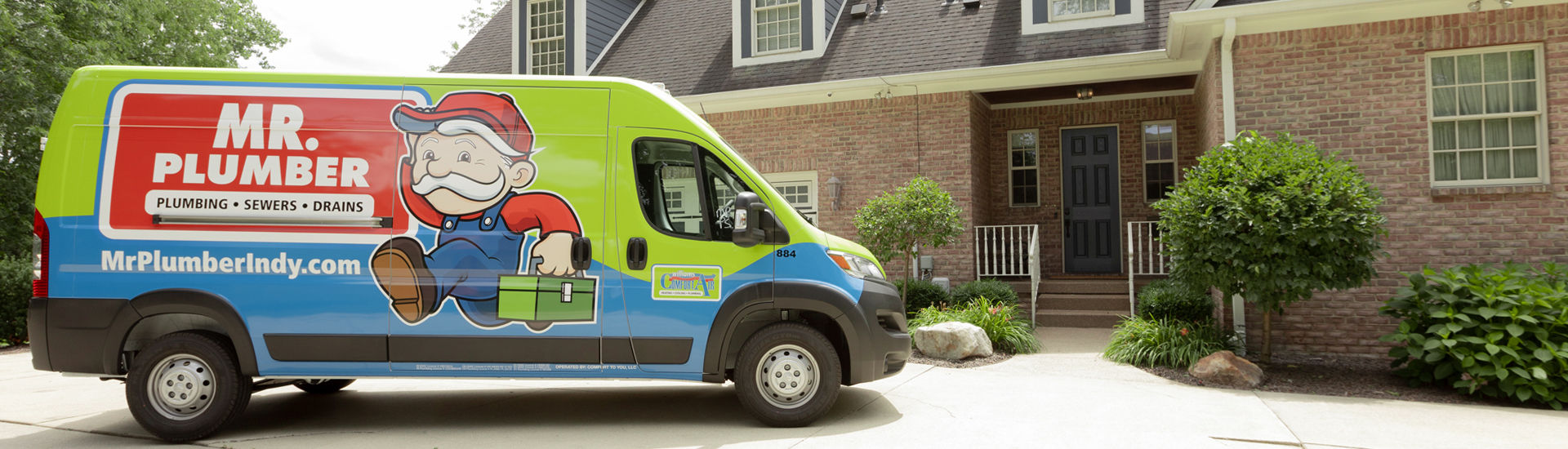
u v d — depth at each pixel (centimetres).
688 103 1234
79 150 473
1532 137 740
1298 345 785
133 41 1761
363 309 475
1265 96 798
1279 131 791
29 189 1594
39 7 1531
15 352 975
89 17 1659
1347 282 652
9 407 581
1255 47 803
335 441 467
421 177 479
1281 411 531
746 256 488
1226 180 684
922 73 1088
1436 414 524
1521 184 732
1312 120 785
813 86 1142
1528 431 474
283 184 474
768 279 486
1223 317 841
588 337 480
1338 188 642
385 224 476
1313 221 629
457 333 476
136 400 466
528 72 1444
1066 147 1226
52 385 680
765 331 490
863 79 1111
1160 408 542
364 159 479
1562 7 717
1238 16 789
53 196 471
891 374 516
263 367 473
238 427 508
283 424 518
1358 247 643
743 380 488
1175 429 477
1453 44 745
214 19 2112
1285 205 634
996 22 1164
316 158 477
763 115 1219
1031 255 980
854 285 497
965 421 504
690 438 469
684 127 496
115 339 464
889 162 1141
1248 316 800
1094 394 596
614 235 484
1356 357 761
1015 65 1038
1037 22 1116
